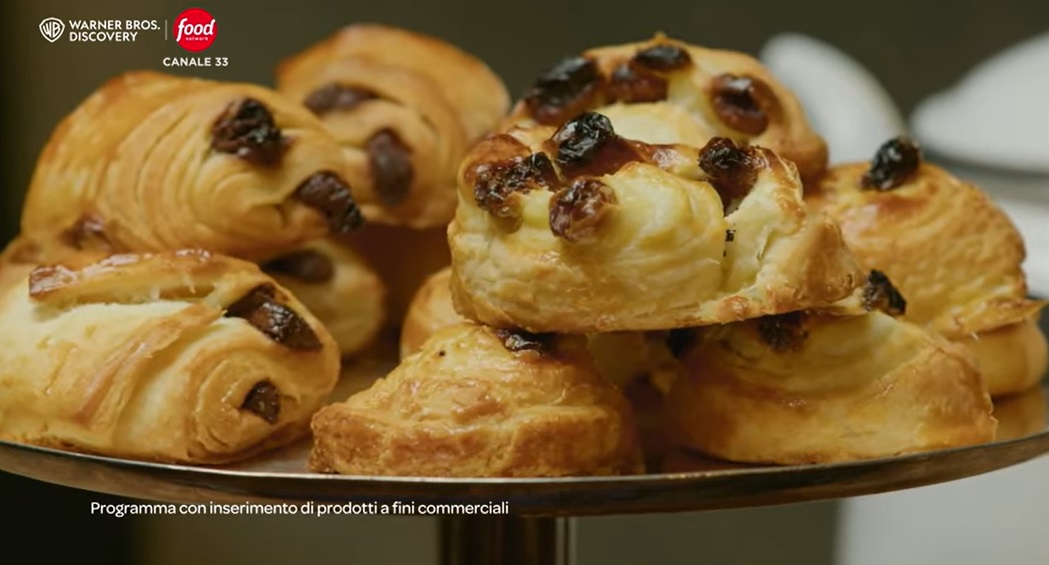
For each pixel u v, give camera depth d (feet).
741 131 2.54
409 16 3.70
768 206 2.28
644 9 3.84
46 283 2.42
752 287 2.27
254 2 3.46
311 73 2.89
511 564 2.48
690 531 3.67
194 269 2.43
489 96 2.99
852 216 2.55
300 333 2.46
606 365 2.46
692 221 2.26
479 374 2.30
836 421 2.34
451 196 2.83
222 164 2.57
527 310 2.29
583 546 3.68
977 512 3.45
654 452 2.41
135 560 3.53
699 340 2.42
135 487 2.27
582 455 2.30
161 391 2.37
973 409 2.36
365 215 2.79
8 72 3.41
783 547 3.63
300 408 2.47
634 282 2.25
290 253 2.72
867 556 3.54
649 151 2.32
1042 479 3.41
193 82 2.64
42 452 2.30
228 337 2.40
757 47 3.94
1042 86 3.50
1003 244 2.58
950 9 4.00
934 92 4.08
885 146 2.60
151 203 2.56
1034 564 3.43
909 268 2.53
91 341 2.38
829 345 2.35
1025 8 3.98
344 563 3.64
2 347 2.41
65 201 2.60
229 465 2.40
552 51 3.82
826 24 4.01
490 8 3.76
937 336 2.41
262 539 3.61
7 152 3.44
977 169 3.44
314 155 2.62
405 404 2.30
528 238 2.28
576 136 2.31
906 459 2.24
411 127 2.80
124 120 2.59
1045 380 2.62
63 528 3.46
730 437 2.36
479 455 2.27
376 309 2.78
